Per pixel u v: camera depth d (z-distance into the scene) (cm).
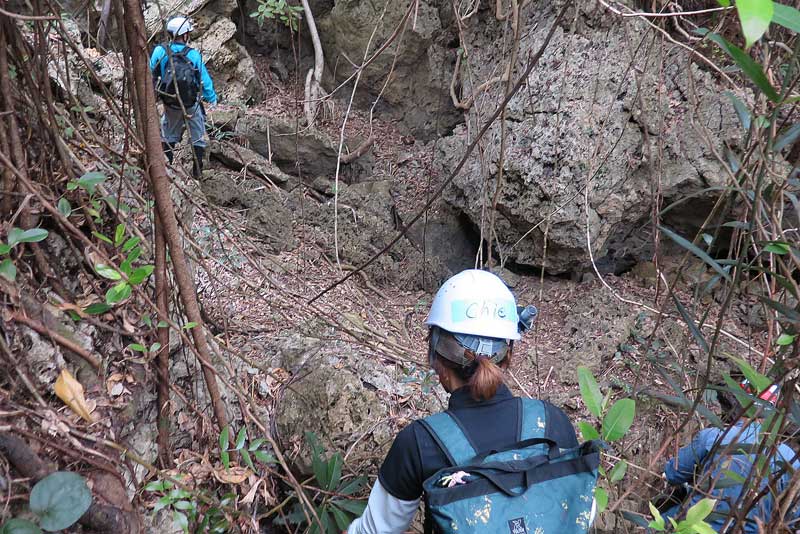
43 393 176
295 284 445
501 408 168
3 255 183
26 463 157
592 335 446
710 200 478
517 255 537
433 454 163
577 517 151
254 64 684
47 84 191
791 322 144
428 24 636
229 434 238
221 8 643
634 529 262
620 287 513
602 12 482
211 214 331
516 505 149
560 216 482
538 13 534
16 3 196
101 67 362
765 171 146
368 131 657
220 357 219
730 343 407
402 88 667
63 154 196
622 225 511
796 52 118
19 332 175
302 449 268
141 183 248
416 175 625
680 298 480
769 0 79
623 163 481
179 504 188
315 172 605
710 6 404
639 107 473
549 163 488
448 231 586
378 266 526
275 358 313
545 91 498
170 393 224
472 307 172
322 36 684
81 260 207
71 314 195
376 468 273
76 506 142
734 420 166
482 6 589
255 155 572
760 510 170
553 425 168
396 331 430
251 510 231
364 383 304
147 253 233
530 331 475
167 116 491
